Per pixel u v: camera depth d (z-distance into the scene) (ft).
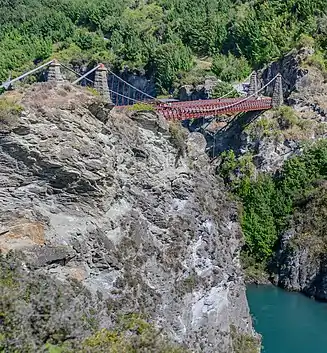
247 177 248.11
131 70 360.07
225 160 262.47
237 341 131.13
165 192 123.03
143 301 101.76
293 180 238.89
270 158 250.57
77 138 96.17
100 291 95.66
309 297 206.18
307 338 170.30
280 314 189.67
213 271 128.26
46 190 94.68
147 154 120.06
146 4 474.90
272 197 238.89
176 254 116.98
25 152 90.02
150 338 87.45
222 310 127.34
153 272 108.37
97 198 99.91
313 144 247.50
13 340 72.28
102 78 139.23
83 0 483.92
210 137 280.31
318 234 218.79
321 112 256.93
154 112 124.36
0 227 89.92
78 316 84.53
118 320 92.27
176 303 110.01
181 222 123.24
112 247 100.68
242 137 262.06
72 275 93.40
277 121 257.34
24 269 86.17
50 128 93.04
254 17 342.85
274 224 233.35
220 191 156.46
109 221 102.42
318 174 239.50
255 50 323.57
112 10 456.86
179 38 378.12
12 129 88.38
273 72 288.10
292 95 264.31
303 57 272.92
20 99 93.86
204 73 326.24
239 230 159.22
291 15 321.32
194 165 143.84
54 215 95.61
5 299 76.33
